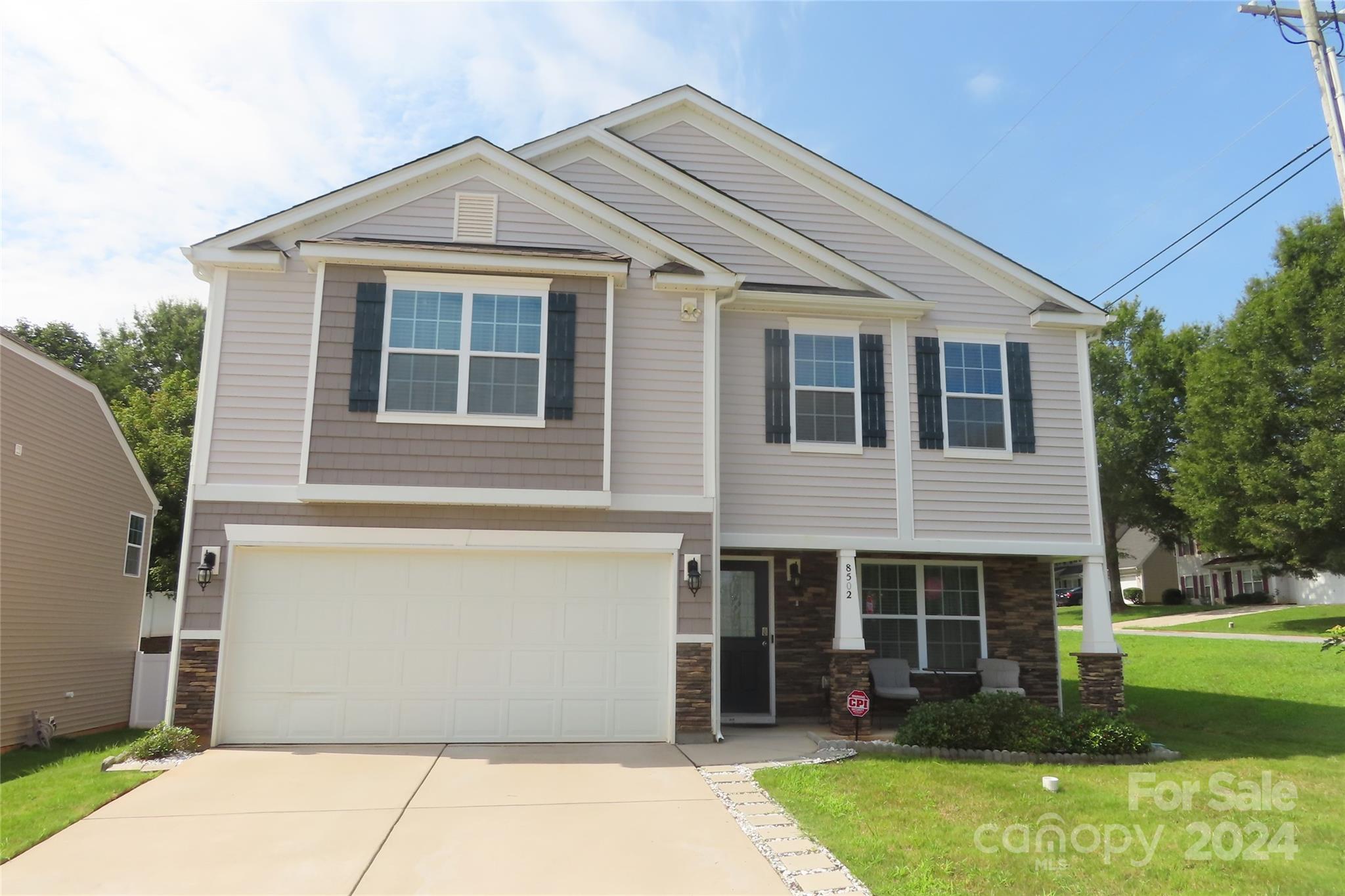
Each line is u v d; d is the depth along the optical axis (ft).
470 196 37.81
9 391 41.70
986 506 41.11
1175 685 57.47
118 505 52.85
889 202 44.11
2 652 41.32
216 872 20.07
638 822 23.82
